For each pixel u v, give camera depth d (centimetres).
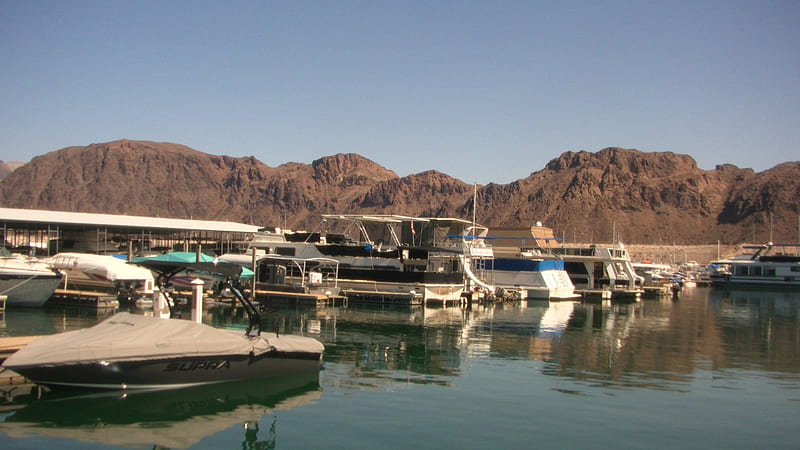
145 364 1945
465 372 2580
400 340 3353
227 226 9169
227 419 1864
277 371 2272
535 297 6297
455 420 1908
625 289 7269
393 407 2022
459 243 5797
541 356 3000
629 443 1755
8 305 3938
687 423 1939
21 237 9575
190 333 2064
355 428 1814
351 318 4216
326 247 5794
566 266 7419
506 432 1811
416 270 5522
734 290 9562
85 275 4875
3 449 1595
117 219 7794
